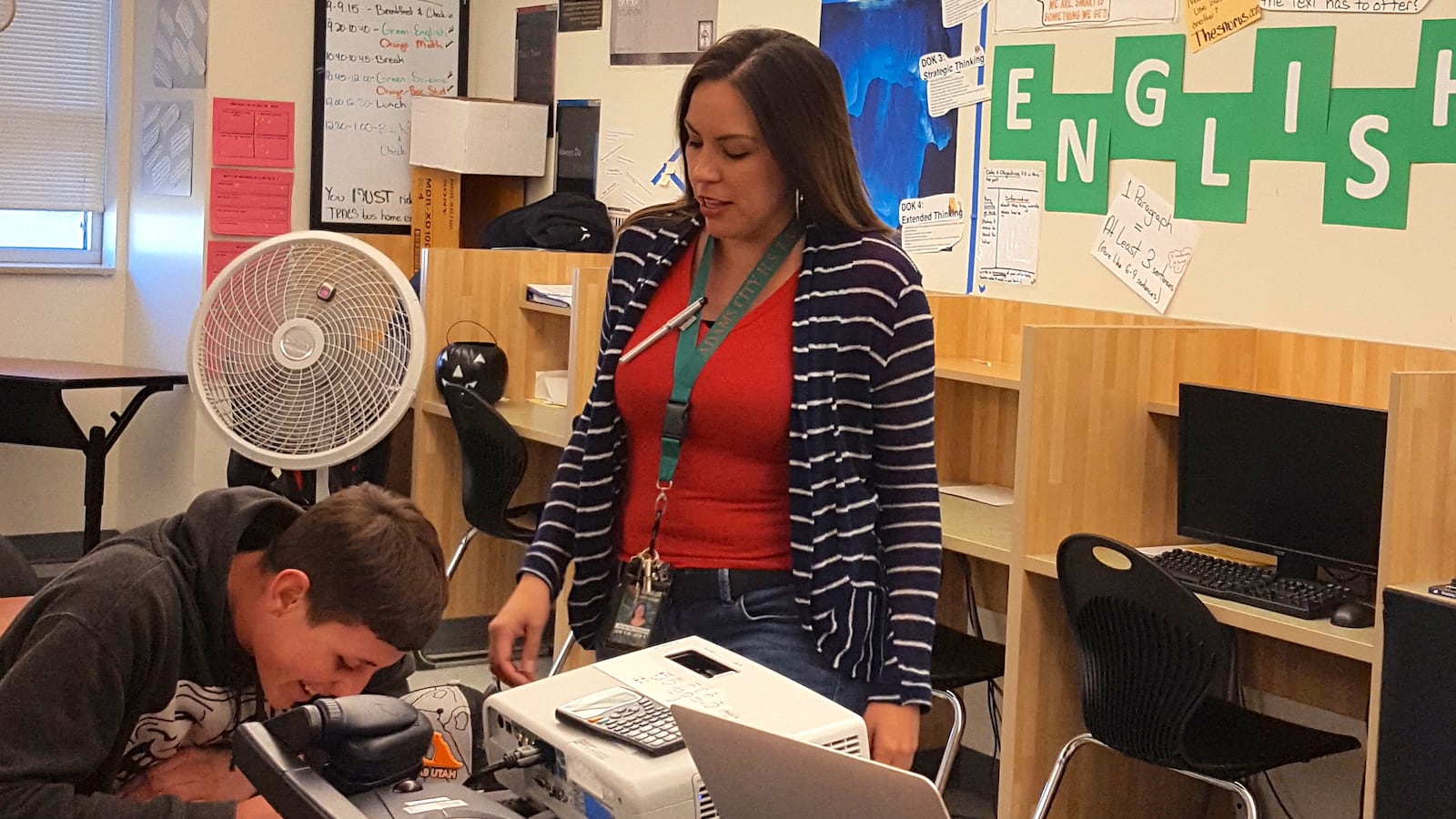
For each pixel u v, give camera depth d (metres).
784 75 1.72
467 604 4.65
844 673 1.79
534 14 5.18
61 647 1.36
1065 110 3.48
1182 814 3.17
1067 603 2.74
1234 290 3.17
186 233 5.07
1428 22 2.82
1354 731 2.93
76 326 5.39
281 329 3.45
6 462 5.28
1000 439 3.66
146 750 1.53
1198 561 2.81
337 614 1.37
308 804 1.09
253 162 5.03
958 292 3.80
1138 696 2.65
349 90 5.16
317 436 3.51
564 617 3.76
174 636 1.45
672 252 1.87
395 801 1.13
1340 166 2.97
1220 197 3.19
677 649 1.34
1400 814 2.32
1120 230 3.38
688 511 1.82
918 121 3.87
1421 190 2.84
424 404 4.48
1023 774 2.94
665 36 4.62
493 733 1.24
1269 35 3.08
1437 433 2.40
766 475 1.80
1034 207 3.58
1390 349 2.88
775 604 1.81
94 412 5.42
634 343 1.86
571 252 4.75
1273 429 2.76
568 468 1.93
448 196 5.27
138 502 5.36
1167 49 3.27
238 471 4.50
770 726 1.18
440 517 4.57
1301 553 2.74
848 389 1.79
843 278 1.78
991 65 3.66
